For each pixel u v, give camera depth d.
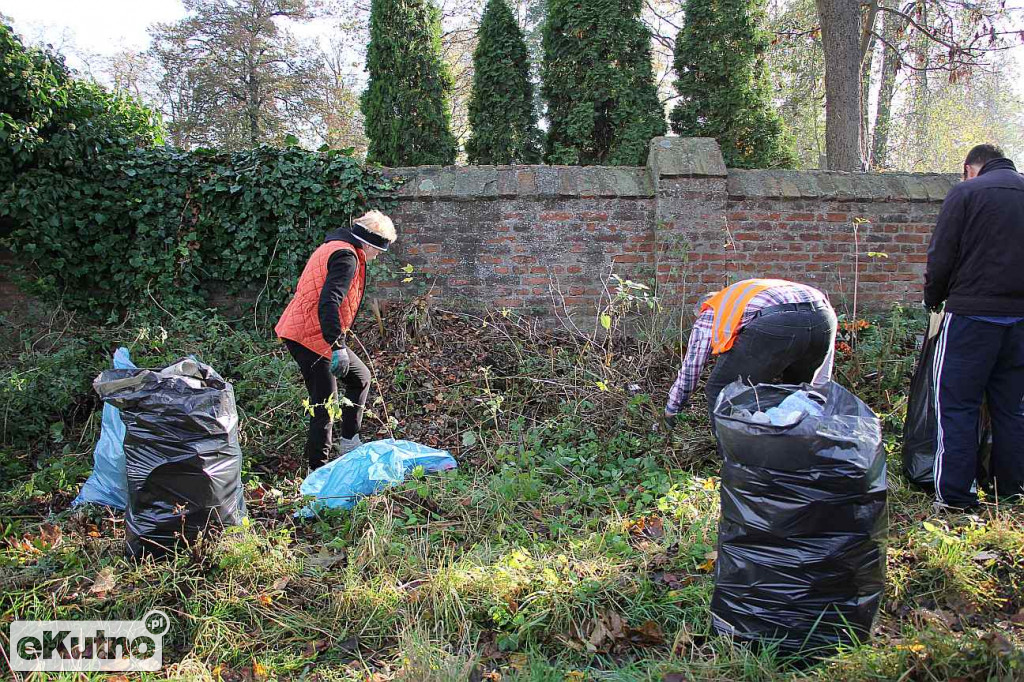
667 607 2.63
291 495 3.79
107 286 5.50
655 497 3.61
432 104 8.47
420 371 4.94
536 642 2.53
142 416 2.95
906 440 3.72
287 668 2.43
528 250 5.62
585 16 7.52
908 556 2.89
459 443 4.39
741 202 5.63
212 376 3.23
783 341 3.21
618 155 7.42
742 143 8.04
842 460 2.18
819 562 2.23
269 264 5.54
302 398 4.38
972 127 18.28
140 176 5.44
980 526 3.10
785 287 3.32
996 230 3.27
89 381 4.75
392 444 3.90
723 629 2.42
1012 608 2.61
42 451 4.32
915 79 15.88
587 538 3.16
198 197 5.48
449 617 2.63
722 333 3.30
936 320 3.63
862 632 2.30
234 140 19.41
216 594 2.74
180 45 20.09
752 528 2.29
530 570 2.85
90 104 5.36
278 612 2.70
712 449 4.05
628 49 7.66
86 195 5.36
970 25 12.20
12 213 5.16
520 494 3.58
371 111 8.57
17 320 5.39
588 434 4.15
